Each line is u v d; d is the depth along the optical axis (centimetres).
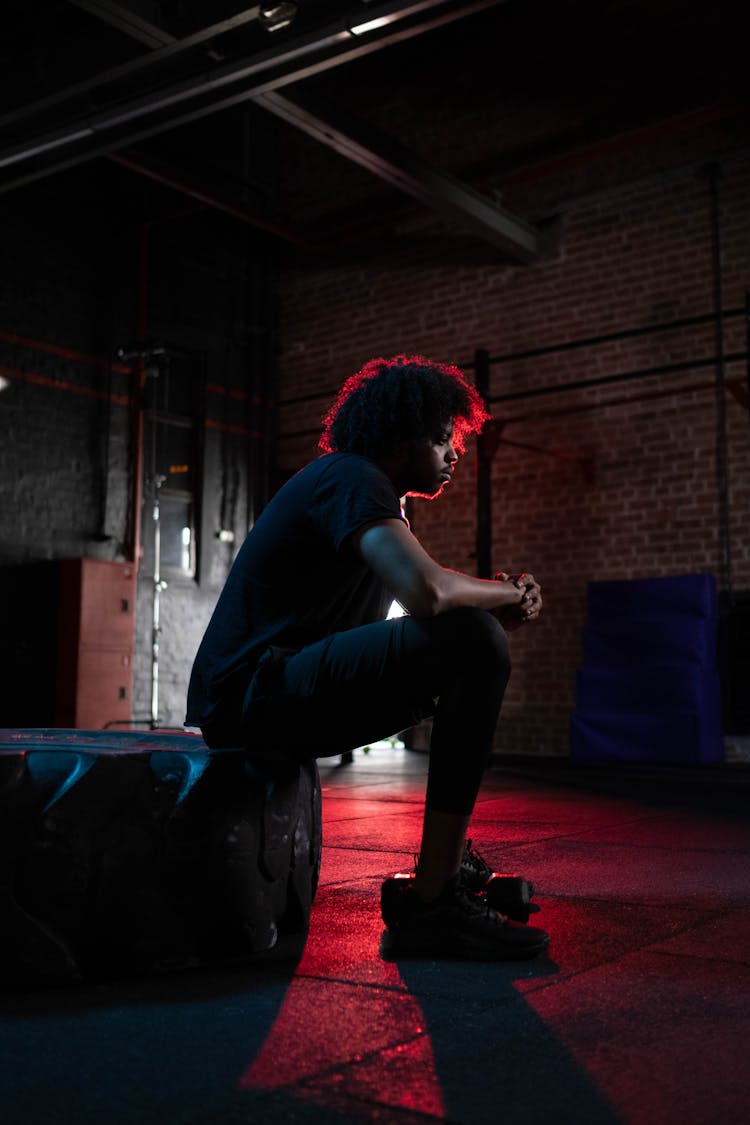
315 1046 121
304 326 923
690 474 707
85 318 805
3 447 746
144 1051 120
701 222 716
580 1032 125
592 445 750
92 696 726
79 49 528
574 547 752
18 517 749
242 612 167
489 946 160
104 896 151
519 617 170
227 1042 123
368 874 242
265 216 843
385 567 150
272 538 165
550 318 779
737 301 695
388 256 870
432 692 157
